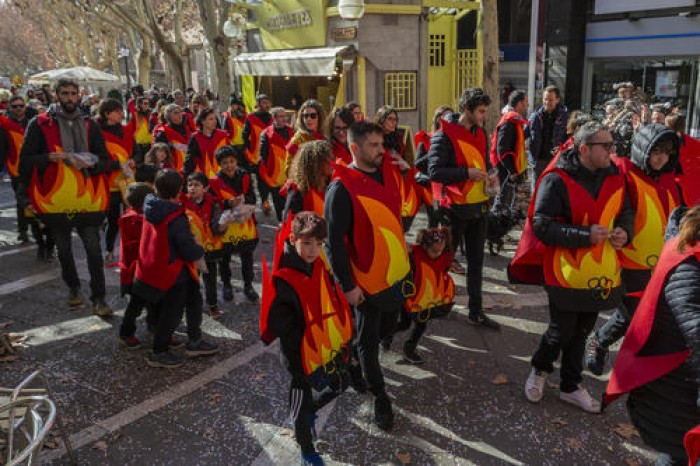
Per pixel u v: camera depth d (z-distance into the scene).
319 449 3.36
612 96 15.39
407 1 13.54
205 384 4.12
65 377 4.24
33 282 6.25
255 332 4.94
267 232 8.02
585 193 3.32
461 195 4.68
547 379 4.07
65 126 5.10
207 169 7.10
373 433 3.51
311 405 3.14
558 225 3.34
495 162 6.86
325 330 3.05
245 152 9.01
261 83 17.73
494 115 10.07
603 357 4.10
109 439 3.51
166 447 3.43
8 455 2.52
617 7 14.72
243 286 5.89
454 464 3.21
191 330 4.48
